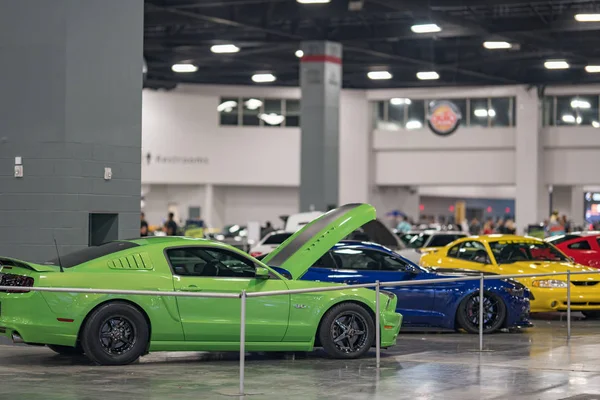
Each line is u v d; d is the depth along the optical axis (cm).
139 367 1201
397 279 1608
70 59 1567
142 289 1176
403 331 1712
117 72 1630
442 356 1331
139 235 1667
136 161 1659
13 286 1109
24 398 962
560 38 4103
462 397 993
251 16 3766
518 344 1489
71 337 1153
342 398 985
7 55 1568
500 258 1931
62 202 1559
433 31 3741
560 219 3800
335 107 4003
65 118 1561
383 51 4381
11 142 1567
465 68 4912
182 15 3797
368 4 3597
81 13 1582
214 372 1164
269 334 1232
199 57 4716
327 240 1410
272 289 1232
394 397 991
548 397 993
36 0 1563
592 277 1884
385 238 2867
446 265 1980
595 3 3644
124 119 1641
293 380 1102
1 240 1567
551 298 1852
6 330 1156
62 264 1193
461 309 1631
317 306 1260
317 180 3941
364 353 1297
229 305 1213
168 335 1191
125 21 1641
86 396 977
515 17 3853
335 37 4009
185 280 1200
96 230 1639
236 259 1239
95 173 1597
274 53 4838
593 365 1237
